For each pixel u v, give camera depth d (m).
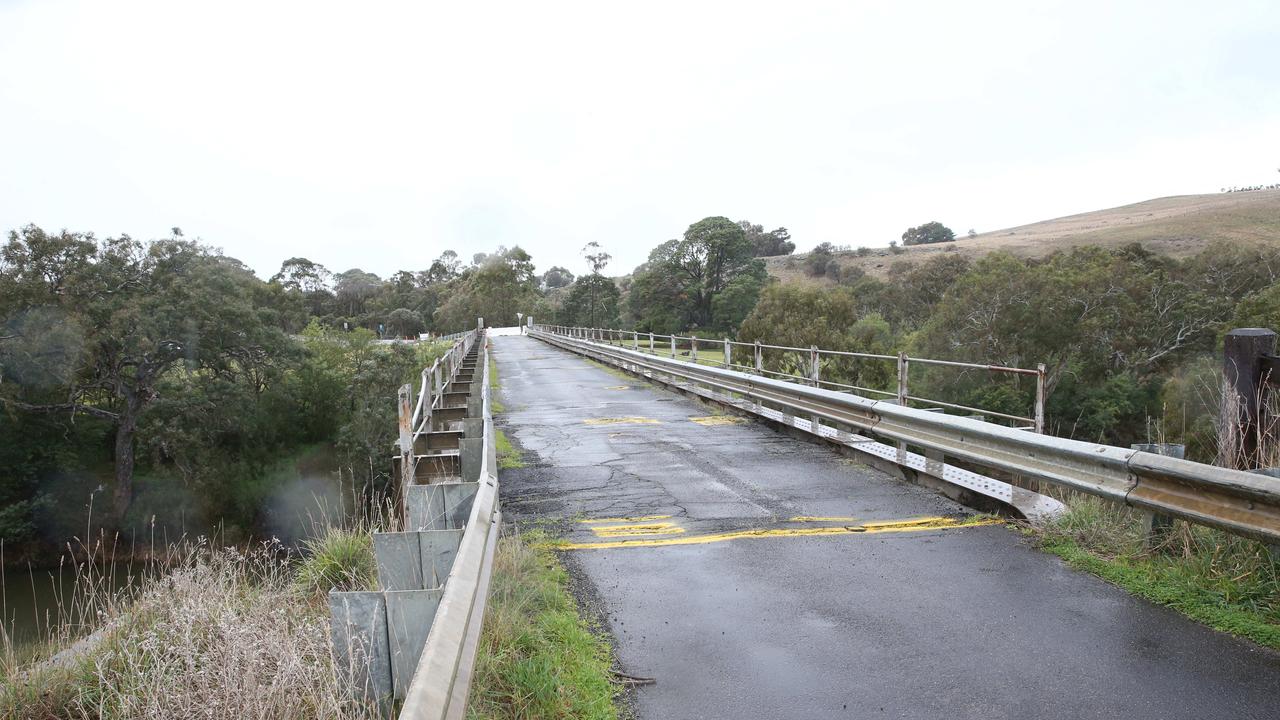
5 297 34.84
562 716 3.57
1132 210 161.00
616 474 9.71
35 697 4.37
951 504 7.65
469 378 21.08
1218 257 46.84
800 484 8.82
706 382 17.55
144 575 5.66
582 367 31.94
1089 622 4.62
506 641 4.12
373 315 142.50
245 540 38.16
